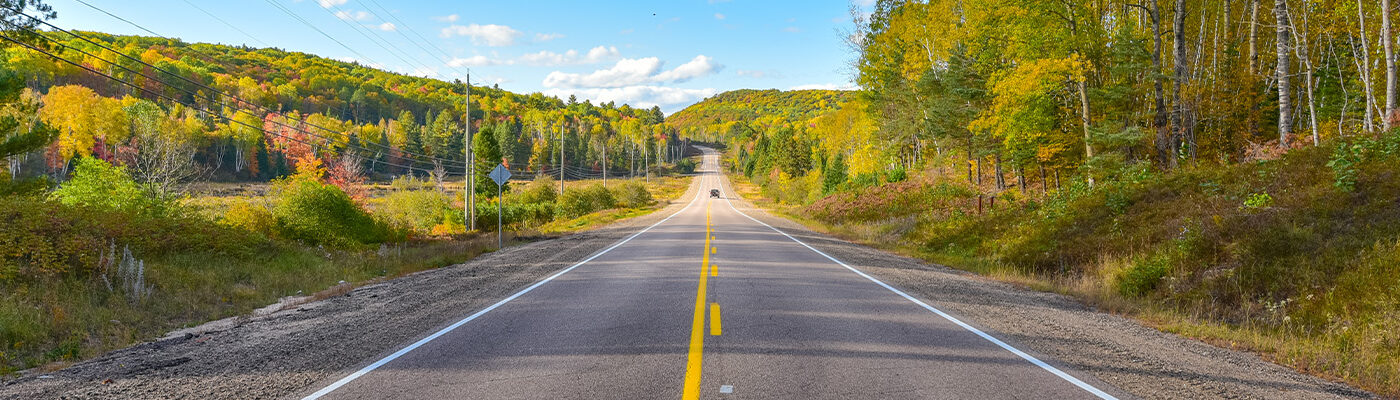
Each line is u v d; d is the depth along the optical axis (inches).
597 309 317.1
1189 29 1108.5
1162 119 751.7
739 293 365.4
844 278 447.5
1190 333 283.0
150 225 513.7
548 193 2369.6
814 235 996.6
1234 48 1112.8
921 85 1291.8
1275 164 512.7
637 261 567.2
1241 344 261.7
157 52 3627.0
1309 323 296.7
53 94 2377.0
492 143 2605.8
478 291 393.4
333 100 5295.3
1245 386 193.0
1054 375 198.5
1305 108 1115.3
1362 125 872.9
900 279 454.0
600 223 1496.1
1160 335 279.0
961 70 1162.6
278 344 251.4
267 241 610.5
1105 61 879.7
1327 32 1023.6
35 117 2009.1
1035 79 819.4
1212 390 187.5
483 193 2342.5
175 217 601.9
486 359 216.7
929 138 1492.4
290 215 771.4
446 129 5329.7
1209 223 444.5
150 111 1993.1
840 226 1243.8
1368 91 789.2
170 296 375.6
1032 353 227.3
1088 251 533.0
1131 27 810.2
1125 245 500.7
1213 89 1008.9
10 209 431.2
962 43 1195.9
